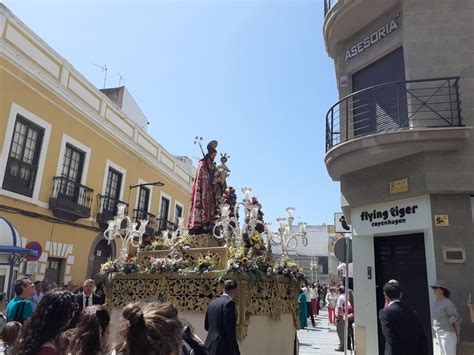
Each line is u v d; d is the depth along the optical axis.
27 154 12.84
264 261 5.73
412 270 8.41
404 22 8.56
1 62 11.63
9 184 11.97
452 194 7.55
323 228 39.03
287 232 6.64
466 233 7.32
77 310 2.42
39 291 9.13
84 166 15.58
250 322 5.34
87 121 15.84
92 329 2.27
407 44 8.45
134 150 19.52
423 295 8.09
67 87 14.63
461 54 8.12
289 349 6.40
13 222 12.04
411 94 7.90
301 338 12.66
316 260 34.31
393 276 8.79
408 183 7.94
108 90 21.98
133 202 19.41
